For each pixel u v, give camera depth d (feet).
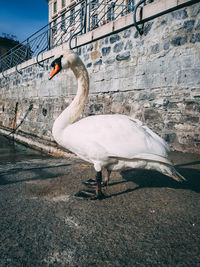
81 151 8.82
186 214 7.68
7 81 53.72
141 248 5.78
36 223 7.09
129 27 20.53
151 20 18.66
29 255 5.53
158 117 18.57
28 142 39.01
